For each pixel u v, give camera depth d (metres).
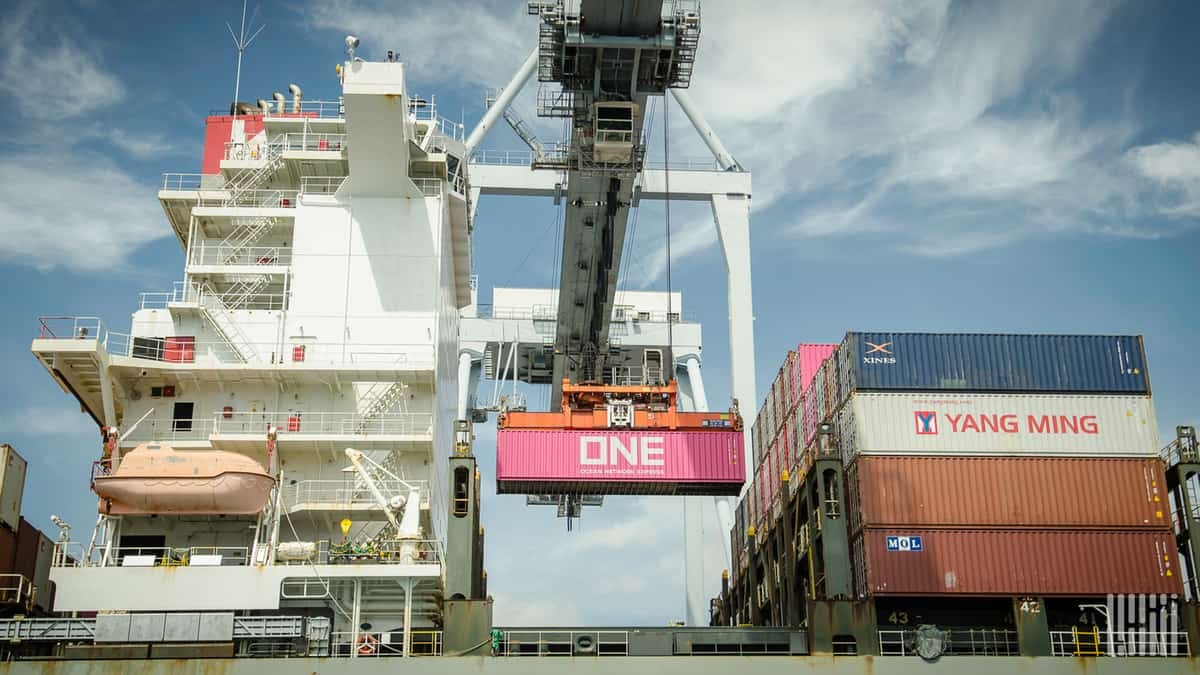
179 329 45.72
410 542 39.97
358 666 36.16
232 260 47.75
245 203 48.50
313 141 49.38
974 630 38.56
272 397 44.56
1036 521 38.69
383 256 46.94
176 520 42.25
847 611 37.59
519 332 74.62
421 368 44.19
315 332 45.66
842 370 41.34
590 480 45.28
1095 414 40.03
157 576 39.25
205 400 44.41
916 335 40.72
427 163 49.19
